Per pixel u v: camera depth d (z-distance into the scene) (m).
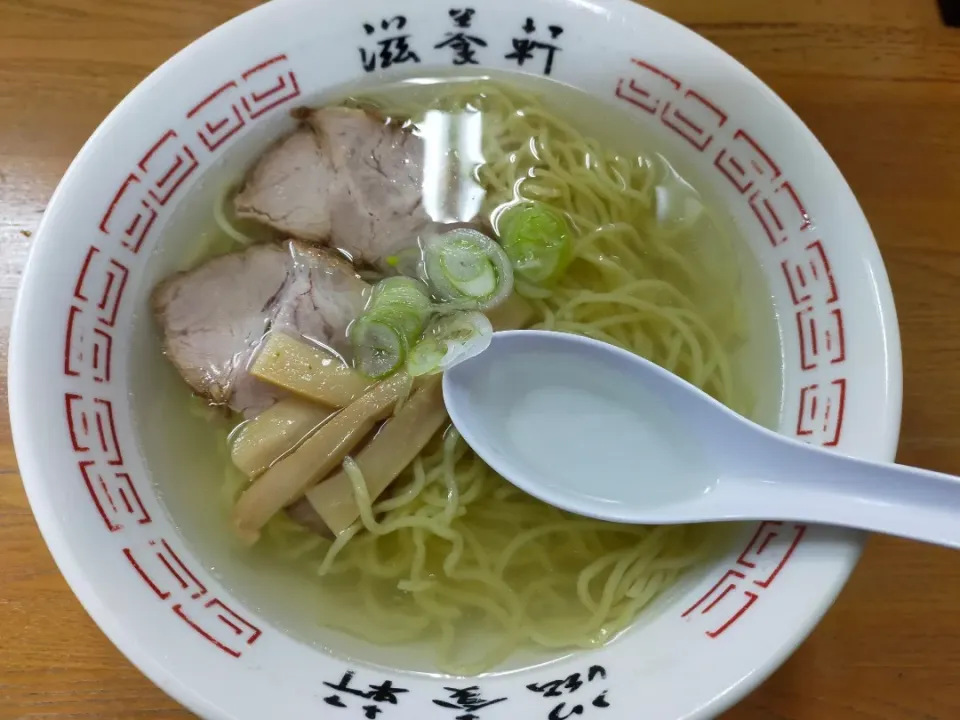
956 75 0.26
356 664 0.17
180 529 0.18
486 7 0.21
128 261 0.19
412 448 0.19
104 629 0.14
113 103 0.24
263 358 0.19
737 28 0.26
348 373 0.19
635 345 0.21
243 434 0.19
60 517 0.14
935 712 0.20
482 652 0.18
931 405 0.22
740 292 0.21
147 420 0.19
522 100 0.23
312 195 0.21
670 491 0.17
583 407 0.18
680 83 0.20
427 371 0.18
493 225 0.22
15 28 0.24
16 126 0.23
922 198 0.24
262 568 0.18
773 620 0.15
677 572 0.19
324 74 0.21
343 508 0.18
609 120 0.22
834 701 0.20
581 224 0.22
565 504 0.17
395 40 0.21
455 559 0.19
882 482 0.15
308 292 0.20
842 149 0.24
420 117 0.22
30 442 0.15
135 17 0.25
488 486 0.20
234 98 0.20
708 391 0.20
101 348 0.18
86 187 0.17
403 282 0.20
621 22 0.20
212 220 0.21
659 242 0.22
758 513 0.16
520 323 0.20
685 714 0.14
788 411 0.19
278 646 0.17
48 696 0.18
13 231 0.22
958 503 0.15
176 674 0.14
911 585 0.21
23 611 0.19
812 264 0.19
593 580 0.19
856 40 0.26
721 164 0.21
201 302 0.20
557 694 0.16
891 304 0.17
